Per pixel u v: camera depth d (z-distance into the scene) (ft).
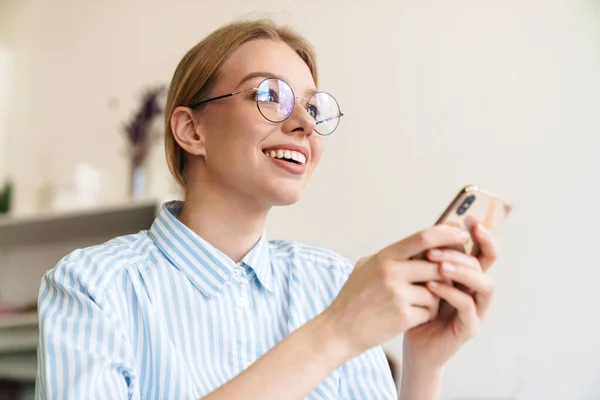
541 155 8.63
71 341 2.75
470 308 2.71
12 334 9.30
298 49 3.75
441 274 2.57
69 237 10.55
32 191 11.21
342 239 9.21
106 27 11.04
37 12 11.65
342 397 3.52
